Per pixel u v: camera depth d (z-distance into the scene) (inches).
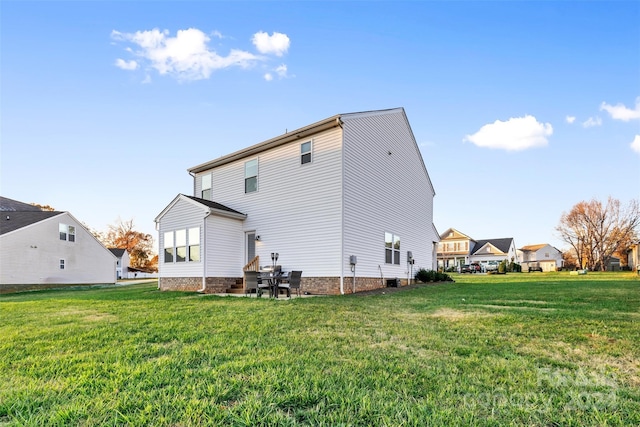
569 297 348.8
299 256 490.9
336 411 91.7
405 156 657.0
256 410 90.4
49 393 104.3
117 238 2226.9
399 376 119.2
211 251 515.8
